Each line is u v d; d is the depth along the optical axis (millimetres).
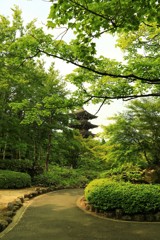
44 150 23688
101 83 7297
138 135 12031
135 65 6699
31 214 9992
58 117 19797
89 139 26359
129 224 8719
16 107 9336
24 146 18938
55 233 7566
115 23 4418
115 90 7129
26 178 17422
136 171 12969
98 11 4312
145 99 12281
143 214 9352
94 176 23672
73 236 7309
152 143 12133
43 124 19125
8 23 17125
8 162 20000
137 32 9328
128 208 9398
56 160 28047
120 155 12227
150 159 13305
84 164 25953
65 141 21641
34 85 18797
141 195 9438
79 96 7316
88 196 10695
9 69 16969
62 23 4570
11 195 13516
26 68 17719
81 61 5785
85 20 4527
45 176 19328
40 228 8078
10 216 9094
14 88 18266
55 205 11883
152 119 11836
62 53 5719
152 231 7867
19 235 7309
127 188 9922
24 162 20688
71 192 16641
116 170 13023
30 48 5883
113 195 9766
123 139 12188
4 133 18828
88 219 9344
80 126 29109
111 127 12211
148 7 4051
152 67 6625
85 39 4891
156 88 7707
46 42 5801
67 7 4230
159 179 12789
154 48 9328
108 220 9250
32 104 17344
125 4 4078
